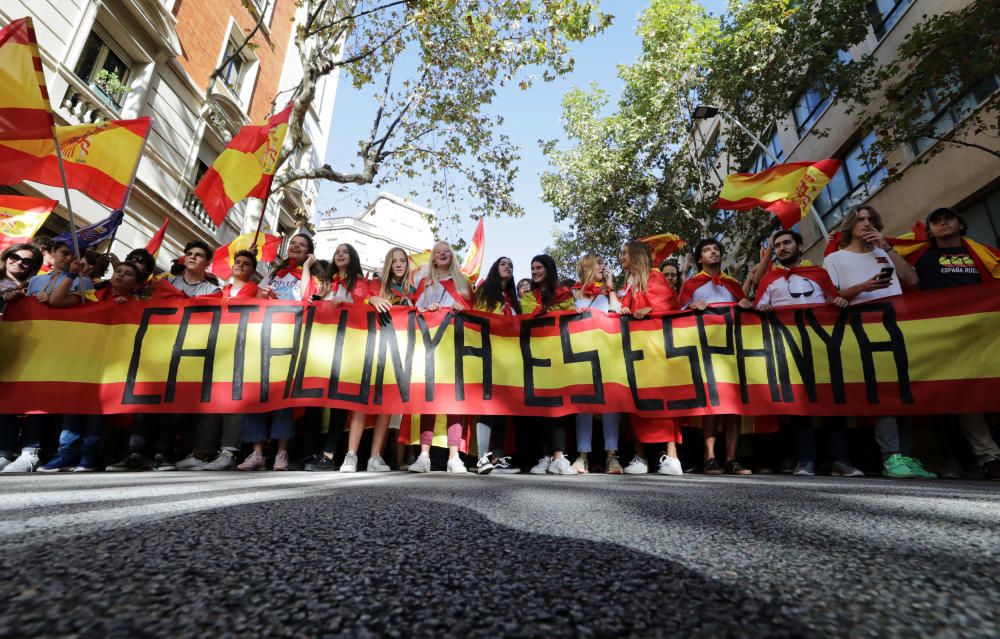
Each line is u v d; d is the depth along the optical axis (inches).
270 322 151.9
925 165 388.8
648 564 26.2
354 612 18.9
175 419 148.7
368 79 444.1
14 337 143.6
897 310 141.3
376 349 149.9
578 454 167.3
